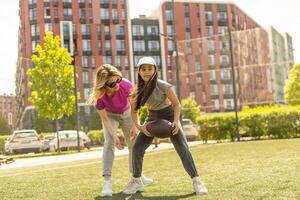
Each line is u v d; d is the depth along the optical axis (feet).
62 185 17.47
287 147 35.70
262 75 155.22
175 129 14.07
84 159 38.42
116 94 15.47
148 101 14.32
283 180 15.10
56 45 88.12
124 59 227.20
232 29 253.24
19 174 24.03
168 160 29.25
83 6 220.64
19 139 73.46
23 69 99.71
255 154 29.73
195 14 246.68
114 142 15.01
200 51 169.37
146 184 16.30
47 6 212.64
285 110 69.87
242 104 152.97
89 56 220.02
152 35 236.43
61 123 155.02
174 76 169.27
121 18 228.63
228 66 165.27
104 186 14.42
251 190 13.24
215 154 32.96
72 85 89.04
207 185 15.03
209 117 72.02
